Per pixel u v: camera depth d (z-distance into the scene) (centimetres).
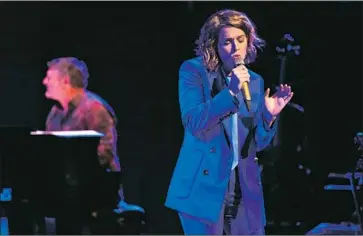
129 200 1534
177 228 1516
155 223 1521
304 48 1426
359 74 1405
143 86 1551
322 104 1393
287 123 1186
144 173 1549
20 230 943
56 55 1572
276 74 1303
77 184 958
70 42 1566
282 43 1316
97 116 1147
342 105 1399
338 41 1440
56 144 951
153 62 1545
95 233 966
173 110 1547
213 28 670
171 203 673
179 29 1525
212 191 656
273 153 1186
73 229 954
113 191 986
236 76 626
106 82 1562
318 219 1205
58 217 951
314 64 1420
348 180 1255
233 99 627
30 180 944
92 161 970
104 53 1562
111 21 1557
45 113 1574
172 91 1545
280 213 1186
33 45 1584
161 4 1526
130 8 1539
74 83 1186
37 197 945
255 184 670
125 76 1555
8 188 943
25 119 1578
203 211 654
